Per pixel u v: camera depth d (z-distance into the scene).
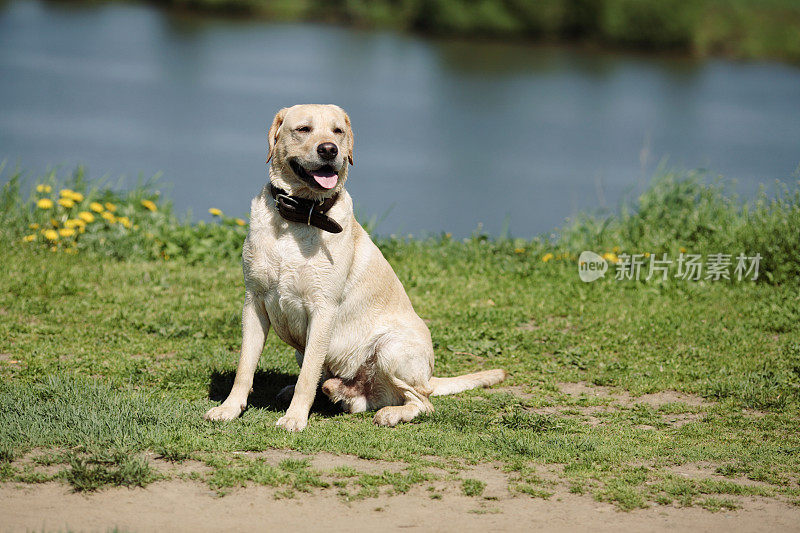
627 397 8.43
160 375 8.21
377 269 7.50
